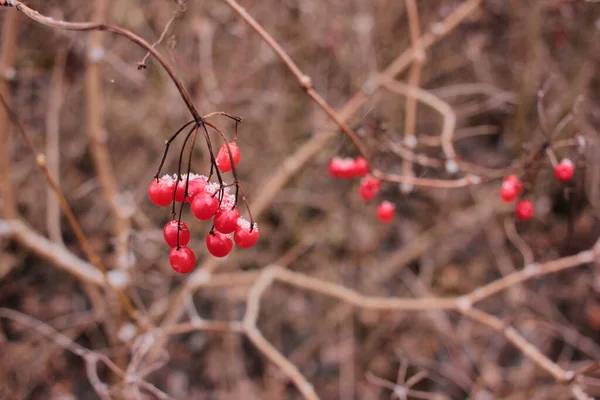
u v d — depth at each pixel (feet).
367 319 12.04
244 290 11.47
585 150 6.28
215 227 3.70
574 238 12.17
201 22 10.10
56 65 10.05
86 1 10.09
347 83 12.72
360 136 6.44
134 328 8.67
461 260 12.96
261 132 12.27
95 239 11.19
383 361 11.87
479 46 11.99
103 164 8.82
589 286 12.03
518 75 12.37
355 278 12.48
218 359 11.30
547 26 12.17
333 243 12.48
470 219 12.49
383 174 6.31
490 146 12.90
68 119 11.60
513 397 11.00
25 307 10.74
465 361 11.55
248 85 12.16
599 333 12.11
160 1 10.94
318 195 12.37
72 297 11.05
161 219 11.58
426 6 12.48
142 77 10.87
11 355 9.59
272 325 12.01
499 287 7.71
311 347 11.81
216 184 3.86
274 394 11.12
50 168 9.11
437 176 11.27
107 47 11.18
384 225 12.57
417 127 12.74
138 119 11.70
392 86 9.11
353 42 12.42
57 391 10.09
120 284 8.14
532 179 6.10
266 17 11.73
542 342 11.63
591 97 12.69
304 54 12.37
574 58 12.17
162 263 10.05
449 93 10.83
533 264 7.72
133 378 6.66
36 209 11.09
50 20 3.64
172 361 11.23
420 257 13.09
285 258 9.17
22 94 10.77
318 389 11.80
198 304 11.60
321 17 12.12
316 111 12.35
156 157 11.71
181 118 11.03
